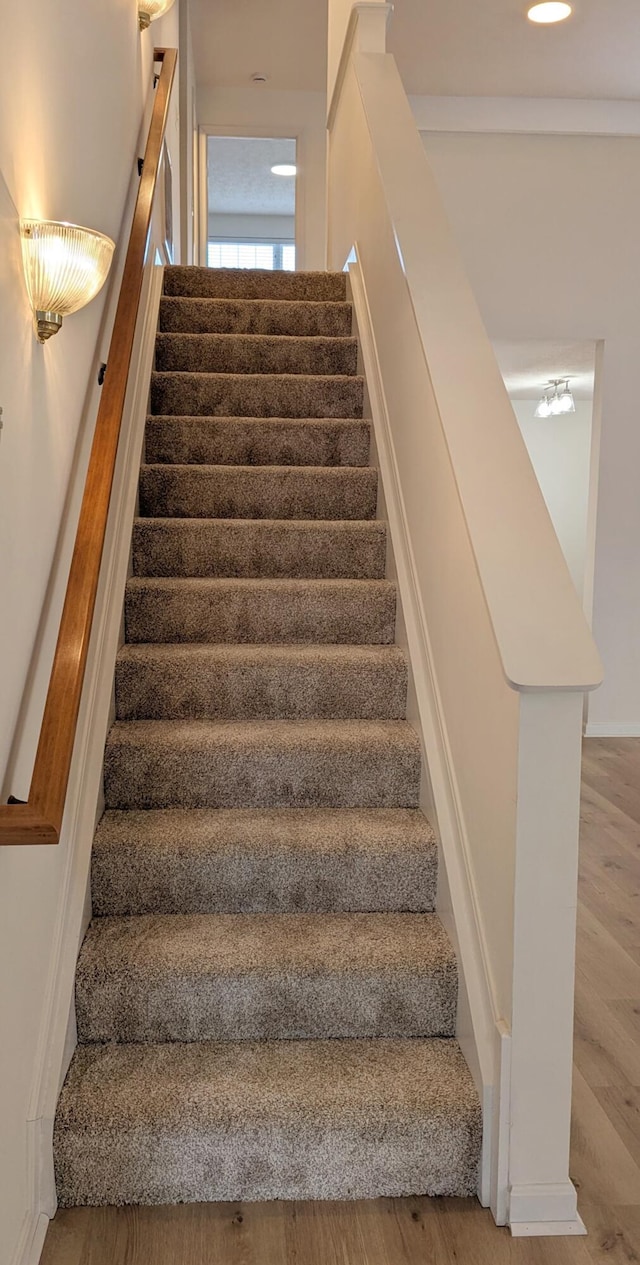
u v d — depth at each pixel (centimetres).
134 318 240
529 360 590
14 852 149
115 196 267
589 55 478
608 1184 182
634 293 516
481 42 465
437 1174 177
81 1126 171
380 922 213
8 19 136
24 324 149
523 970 165
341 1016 197
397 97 345
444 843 210
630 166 507
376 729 248
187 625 274
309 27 604
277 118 709
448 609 213
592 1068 221
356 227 386
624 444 528
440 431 217
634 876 339
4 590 139
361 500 318
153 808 235
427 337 228
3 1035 143
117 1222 169
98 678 232
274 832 221
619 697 550
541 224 508
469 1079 184
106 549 253
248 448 332
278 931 208
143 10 329
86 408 217
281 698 257
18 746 149
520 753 159
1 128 132
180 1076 184
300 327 393
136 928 208
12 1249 148
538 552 178
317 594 275
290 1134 174
